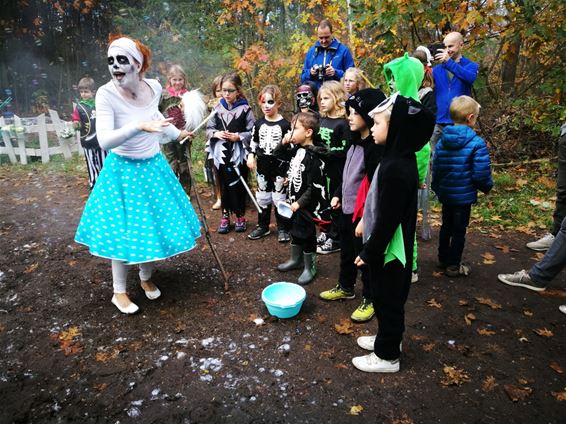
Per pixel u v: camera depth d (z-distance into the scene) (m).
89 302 3.30
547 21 5.88
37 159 7.64
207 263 3.93
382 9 5.43
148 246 2.93
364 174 2.95
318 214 3.47
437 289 3.50
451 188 3.45
